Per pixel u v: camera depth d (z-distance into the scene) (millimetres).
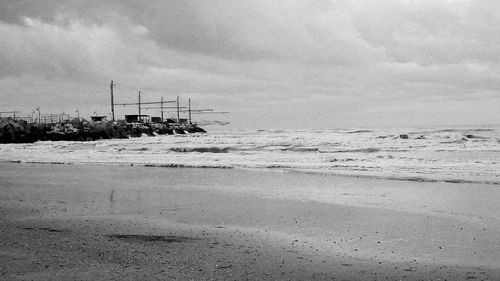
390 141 39938
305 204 12586
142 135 84625
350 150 32094
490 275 6375
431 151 29891
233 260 7156
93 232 9211
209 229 9492
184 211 11672
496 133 55656
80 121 78188
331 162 24844
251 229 9469
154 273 6484
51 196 14477
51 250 7766
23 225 9953
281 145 36625
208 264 6934
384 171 20109
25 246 8047
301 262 7047
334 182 17391
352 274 6461
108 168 24812
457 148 31719
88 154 35031
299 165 23625
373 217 10625
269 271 6594
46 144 49031
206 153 33375
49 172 22844
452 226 9547
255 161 26453
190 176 20312
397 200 12992
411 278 6285
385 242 8305
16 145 48781
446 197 13367
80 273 6488
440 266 6824
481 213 10875
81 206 12531
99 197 14203
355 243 8250
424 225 9688
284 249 7840
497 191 14398
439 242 8273
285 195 14297
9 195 14727
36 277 6316
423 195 13828
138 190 15836
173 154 33250
